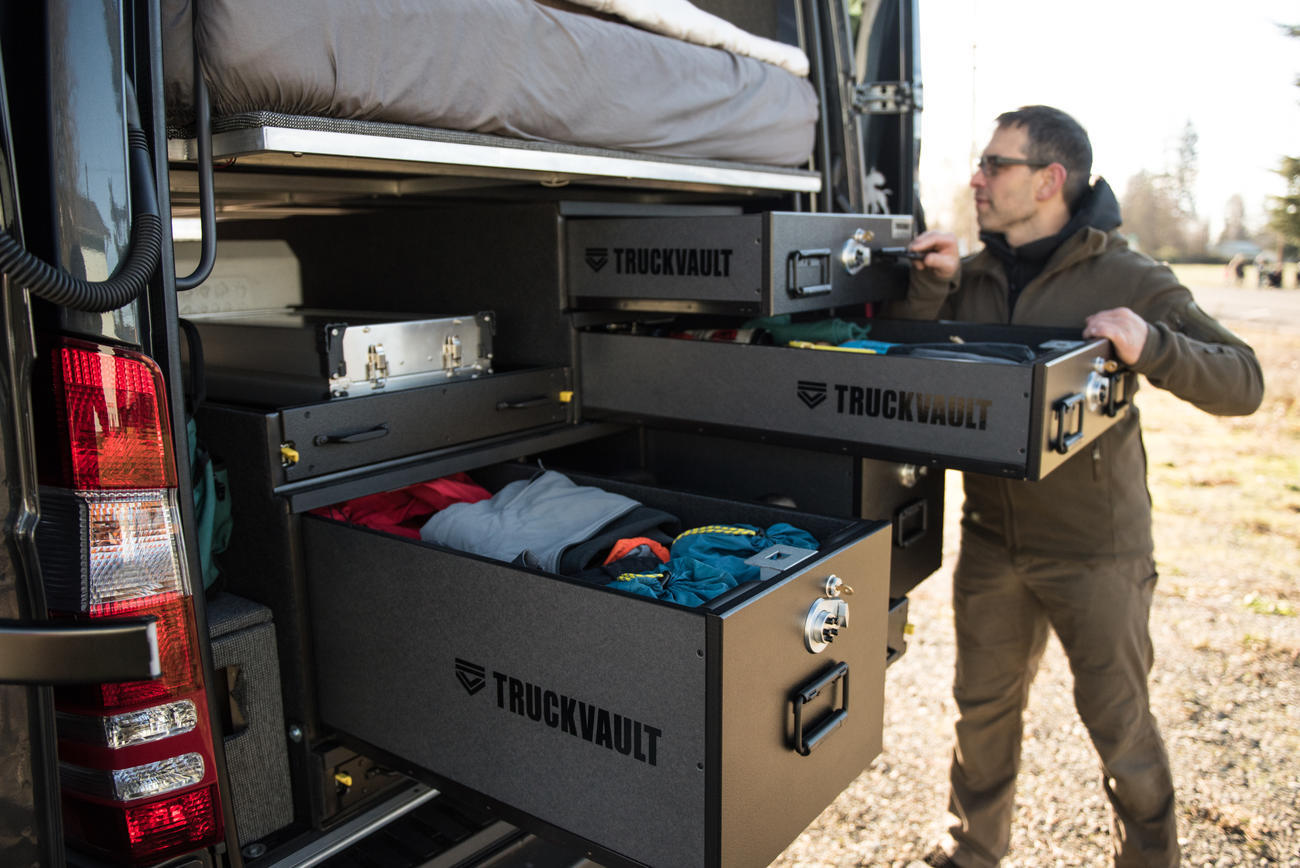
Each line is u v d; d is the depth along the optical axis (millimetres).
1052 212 2271
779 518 1635
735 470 2105
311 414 1607
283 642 1605
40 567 911
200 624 1126
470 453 1898
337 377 1725
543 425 2096
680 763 1186
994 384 1646
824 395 1860
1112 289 2164
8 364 862
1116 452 2088
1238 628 4055
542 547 1590
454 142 1505
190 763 1122
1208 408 2029
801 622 1275
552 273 2119
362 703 1551
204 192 1266
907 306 2400
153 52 1104
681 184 2045
